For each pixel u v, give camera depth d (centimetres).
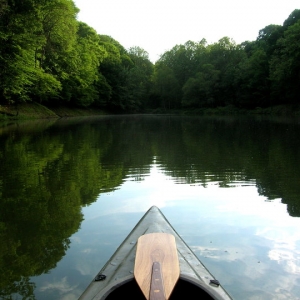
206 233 504
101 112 6050
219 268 402
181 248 336
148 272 262
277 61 4747
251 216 571
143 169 938
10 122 2906
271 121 3238
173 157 1127
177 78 7569
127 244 346
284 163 1000
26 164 996
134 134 1945
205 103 6800
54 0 3231
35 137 1694
